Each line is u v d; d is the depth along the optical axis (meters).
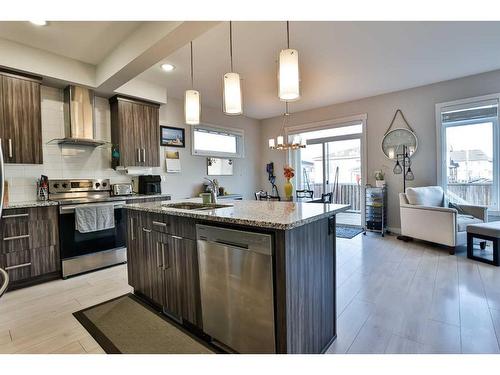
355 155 5.49
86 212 3.10
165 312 2.16
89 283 2.82
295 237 1.40
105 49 3.00
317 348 1.60
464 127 4.23
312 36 2.79
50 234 2.90
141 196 3.69
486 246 3.85
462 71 3.86
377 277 2.79
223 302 1.61
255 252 1.42
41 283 2.84
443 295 2.35
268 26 2.57
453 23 2.60
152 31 2.41
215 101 5.10
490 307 2.13
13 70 2.85
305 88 4.47
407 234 4.18
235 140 6.12
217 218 1.57
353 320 2.00
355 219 5.50
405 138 4.65
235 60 3.31
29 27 2.54
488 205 4.05
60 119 3.46
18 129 2.90
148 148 4.07
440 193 4.19
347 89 4.57
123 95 3.77
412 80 4.19
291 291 1.37
